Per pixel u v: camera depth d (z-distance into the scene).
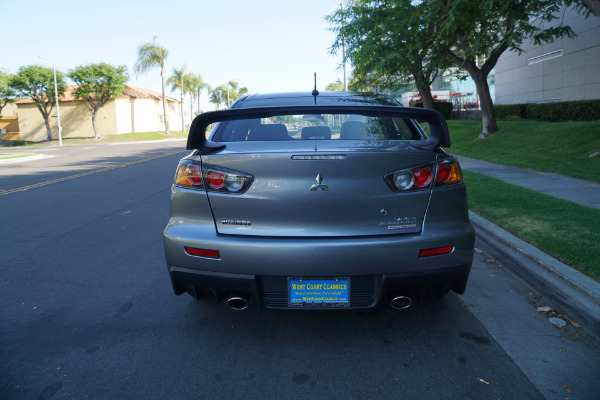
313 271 2.63
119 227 6.51
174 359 2.86
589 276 3.68
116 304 3.76
